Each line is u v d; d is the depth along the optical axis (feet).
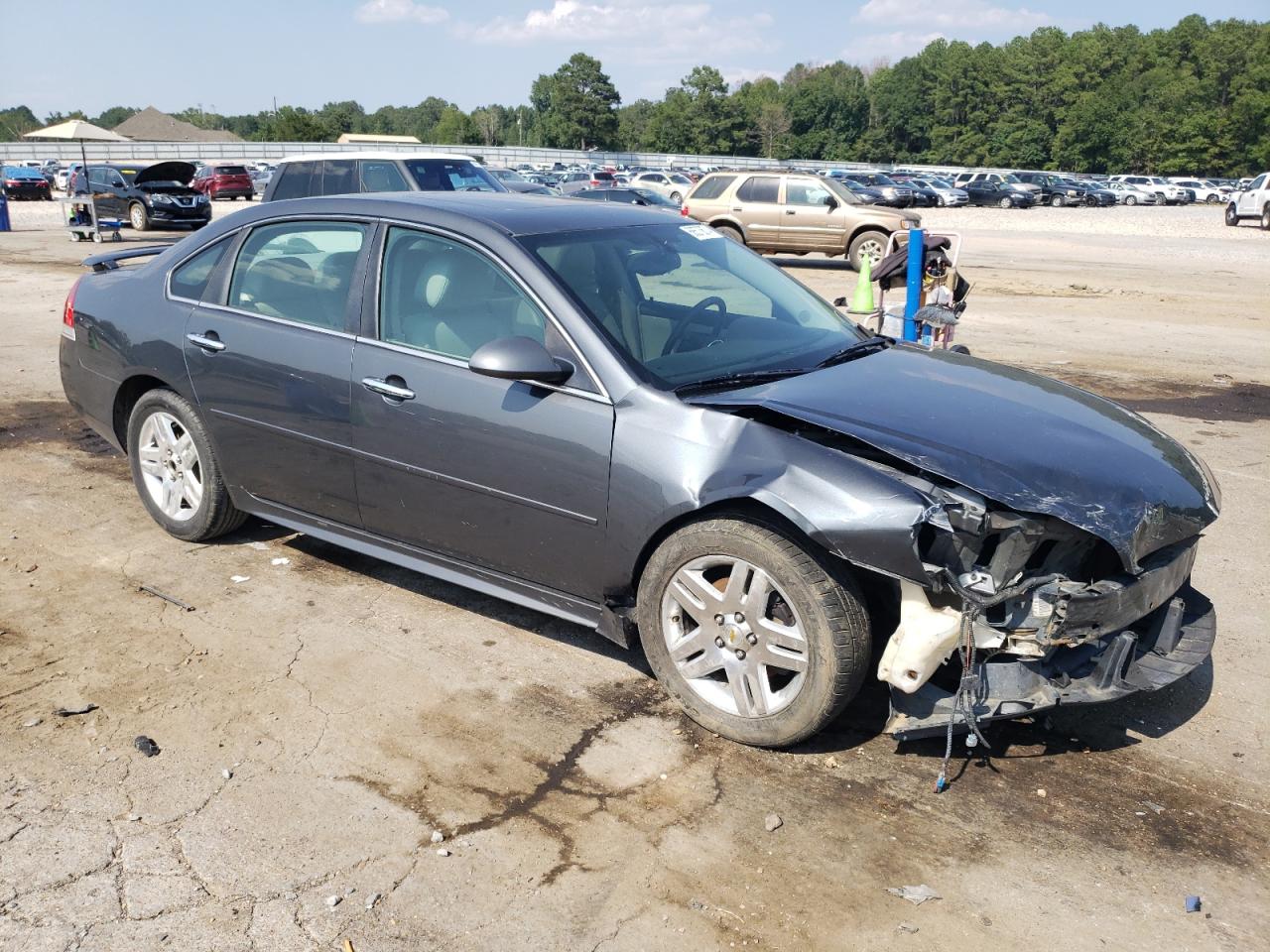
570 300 11.78
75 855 9.17
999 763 10.85
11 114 506.07
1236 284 56.34
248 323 14.37
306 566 15.51
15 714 11.35
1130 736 11.42
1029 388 12.82
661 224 14.43
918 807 10.08
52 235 80.94
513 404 11.80
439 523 12.83
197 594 14.44
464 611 14.16
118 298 16.24
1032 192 167.84
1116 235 101.14
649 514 10.93
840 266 67.15
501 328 12.15
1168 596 10.75
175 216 82.02
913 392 11.88
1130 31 440.86
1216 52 359.05
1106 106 377.91
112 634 13.24
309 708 11.63
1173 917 8.71
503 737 11.14
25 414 24.12
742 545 10.42
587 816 9.86
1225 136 355.56
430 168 45.09
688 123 453.99
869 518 9.65
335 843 9.43
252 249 14.76
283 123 359.25
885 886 9.02
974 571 9.98
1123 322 41.39
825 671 10.19
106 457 20.86
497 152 311.27
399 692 12.01
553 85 436.76
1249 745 11.29
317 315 13.74
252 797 10.03
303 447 13.89
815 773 10.59
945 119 434.71
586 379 11.45
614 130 442.50
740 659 10.82
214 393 14.76
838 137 483.10
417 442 12.60
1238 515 18.62
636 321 12.12
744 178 65.77
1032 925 8.59
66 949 8.11
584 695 12.03
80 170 84.84
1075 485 10.21
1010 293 51.01
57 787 10.11
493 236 12.48
